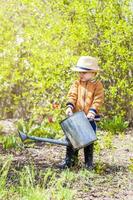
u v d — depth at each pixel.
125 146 8.49
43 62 10.28
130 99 10.70
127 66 10.35
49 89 10.42
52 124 9.53
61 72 10.14
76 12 10.30
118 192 5.61
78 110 6.85
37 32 10.67
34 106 10.63
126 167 6.84
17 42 11.36
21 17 11.38
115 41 10.20
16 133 9.40
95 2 10.18
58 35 10.49
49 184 5.47
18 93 11.70
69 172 6.22
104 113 10.77
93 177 6.18
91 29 10.44
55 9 10.54
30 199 4.94
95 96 6.80
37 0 10.67
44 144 8.47
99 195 5.45
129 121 10.73
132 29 10.28
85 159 6.73
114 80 10.61
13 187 5.34
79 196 5.37
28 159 7.23
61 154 7.71
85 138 6.45
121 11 10.41
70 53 10.48
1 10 11.55
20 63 11.07
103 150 8.02
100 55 10.46
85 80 6.87
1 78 11.43
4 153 7.71
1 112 11.96
